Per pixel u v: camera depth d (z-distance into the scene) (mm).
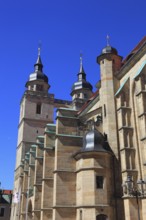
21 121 99062
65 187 43531
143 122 35625
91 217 37000
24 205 74938
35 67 107688
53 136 55312
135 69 42000
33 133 95438
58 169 44500
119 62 48656
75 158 44281
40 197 59000
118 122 41594
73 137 47031
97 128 46438
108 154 40562
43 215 49219
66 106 106688
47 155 53344
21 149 92500
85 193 38844
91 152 40344
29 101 98938
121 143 39500
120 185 39031
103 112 45500
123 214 37594
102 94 46938
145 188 34938
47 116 99250
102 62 48812
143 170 35875
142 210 33750
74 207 42406
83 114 55562
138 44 47312
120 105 41531
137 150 38344
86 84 111625
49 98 101875
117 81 46562
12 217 87500
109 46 49500
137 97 38062
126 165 37688
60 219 41562
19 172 88812
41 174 61000
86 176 39719
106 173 39594
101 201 37750
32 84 103438
